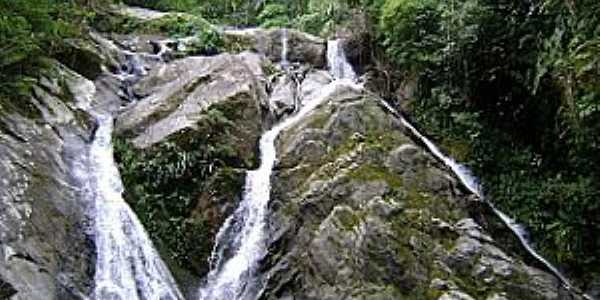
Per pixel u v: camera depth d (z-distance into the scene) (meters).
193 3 19.41
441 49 11.45
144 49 13.59
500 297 7.48
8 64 9.09
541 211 9.58
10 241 6.79
